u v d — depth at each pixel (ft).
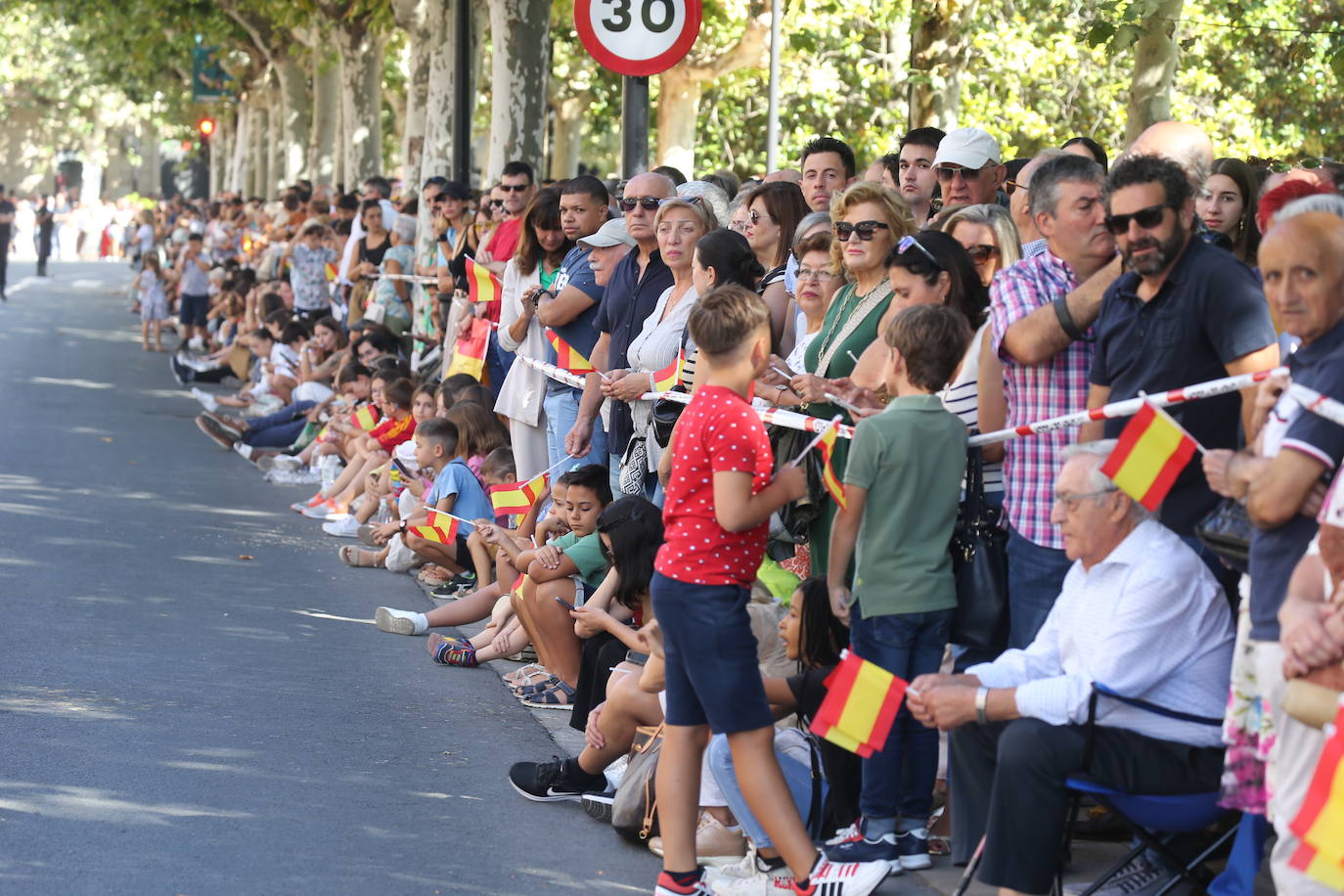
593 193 33.71
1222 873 17.30
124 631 31.83
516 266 36.14
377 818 21.99
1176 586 17.12
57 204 255.09
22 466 53.47
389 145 167.94
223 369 82.33
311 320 68.64
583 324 33.73
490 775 24.22
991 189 27.48
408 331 60.08
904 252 20.71
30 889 18.80
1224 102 77.66
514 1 57.82
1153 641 17.03
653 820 21.16
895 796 20.06
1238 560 16.02
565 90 119.85
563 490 28.45
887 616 19.53
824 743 20.98
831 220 24.88
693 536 18.74
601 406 31.78
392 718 26.89
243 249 112.68
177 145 296.10
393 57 134.82
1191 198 17.37
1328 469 14.90
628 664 23.06
